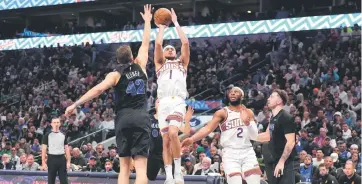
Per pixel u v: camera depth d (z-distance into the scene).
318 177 12.26
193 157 13.78
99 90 6.43
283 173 8.42
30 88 29.81
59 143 11.89
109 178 11.58
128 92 6.66
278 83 22.73
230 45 28.75
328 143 15.05
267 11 29.42
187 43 7.73
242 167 8.07
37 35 35.66
